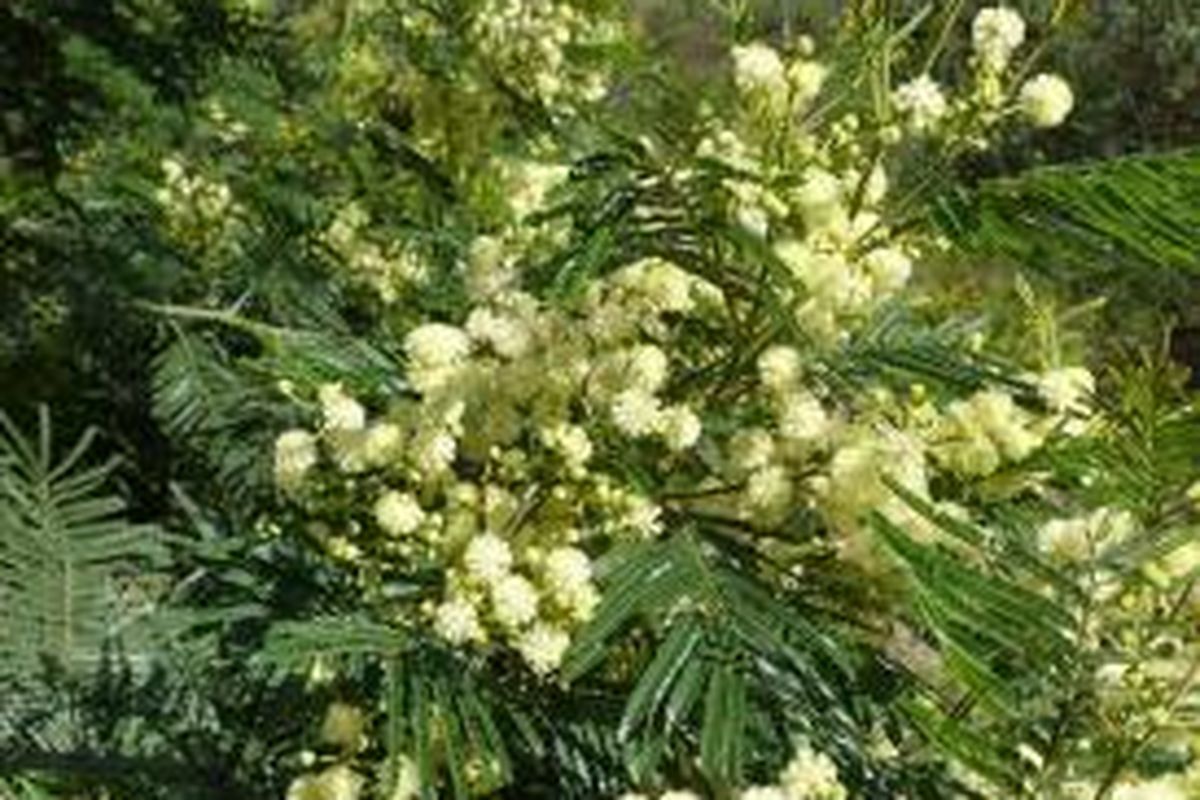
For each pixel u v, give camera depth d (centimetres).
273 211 77
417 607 41
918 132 43
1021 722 38
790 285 38
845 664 37
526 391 41
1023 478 42
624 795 41
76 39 89
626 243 41
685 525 40
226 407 62
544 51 71
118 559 52
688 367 43
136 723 47
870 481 40
